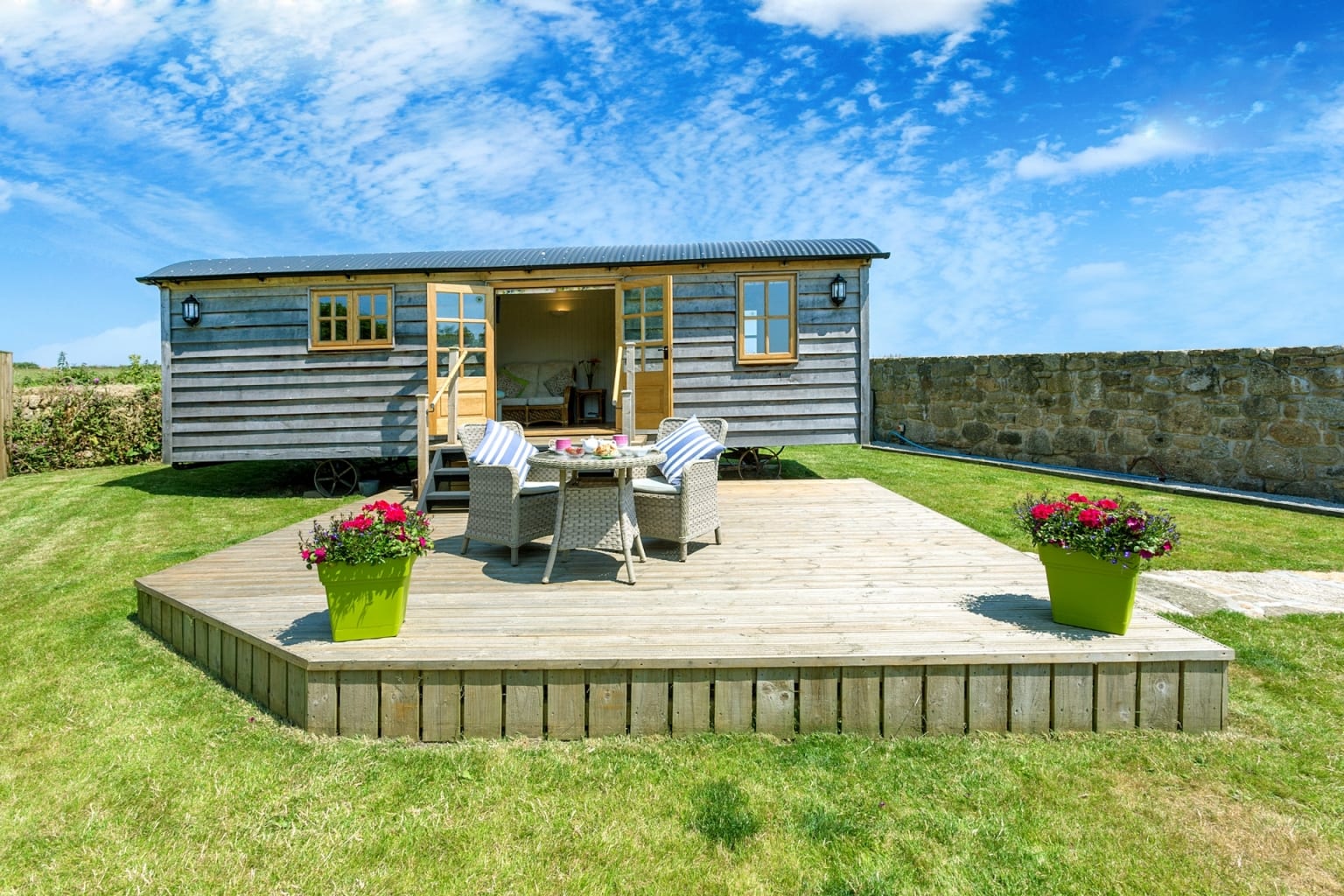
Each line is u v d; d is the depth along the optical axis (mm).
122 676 3049
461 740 2451
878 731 2453
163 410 8156
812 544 4480
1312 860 1799
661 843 1896
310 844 1906
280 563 4090
